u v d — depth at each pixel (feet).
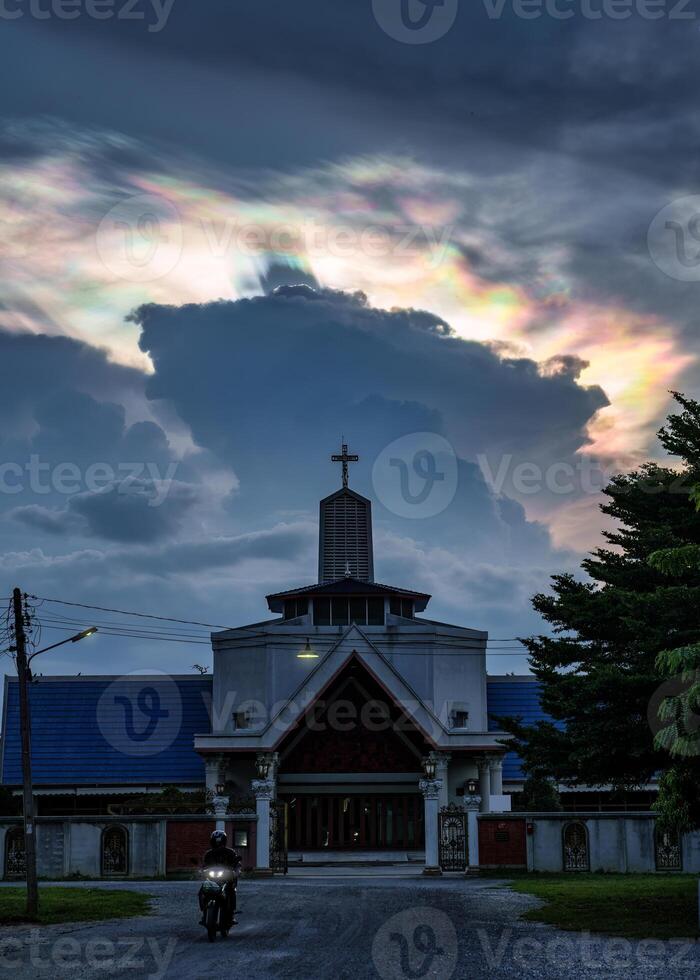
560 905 86.33
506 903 88.48
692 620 93.25
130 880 125.08
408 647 178.50
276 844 134.41
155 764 179.73
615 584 106.11
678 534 101.91
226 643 181.78
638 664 99.76
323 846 166.40
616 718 96.37
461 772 170.71
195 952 62.34
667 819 71.61
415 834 167.02
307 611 185.68
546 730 116.98
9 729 182.80
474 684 180.86
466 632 182.29
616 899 89.61
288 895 98.07
